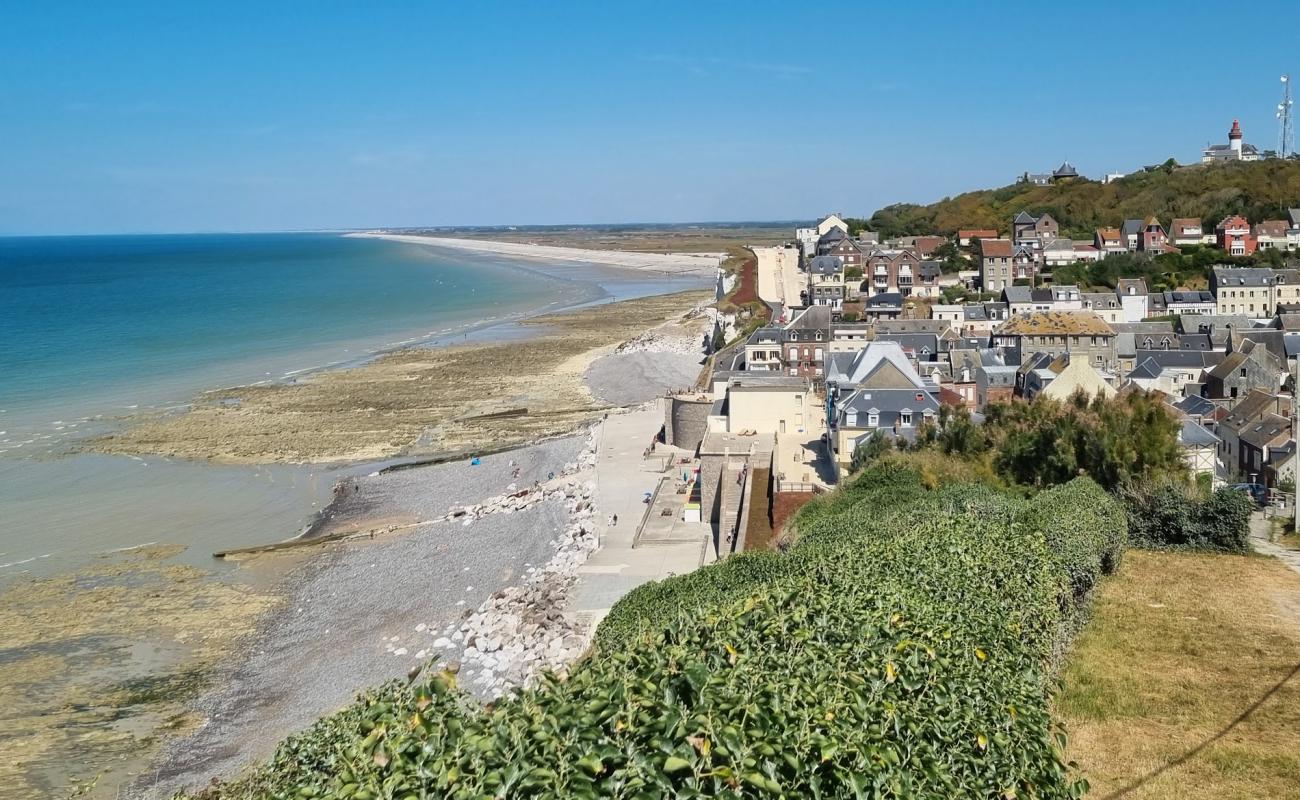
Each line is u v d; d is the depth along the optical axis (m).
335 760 15.85
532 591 51.62
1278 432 59.78
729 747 11.27
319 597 53.88
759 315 152.25
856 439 61.78
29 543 62.50
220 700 42.34
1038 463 44.34
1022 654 19.30
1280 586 31.95
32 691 43.22
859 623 17.44
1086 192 197.12
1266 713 22.12
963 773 14.21
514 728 11.80
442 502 71.75
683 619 18.27
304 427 95.00
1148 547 37.81
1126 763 20.11
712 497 63.22
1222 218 173.25
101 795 34.94
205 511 69.56
